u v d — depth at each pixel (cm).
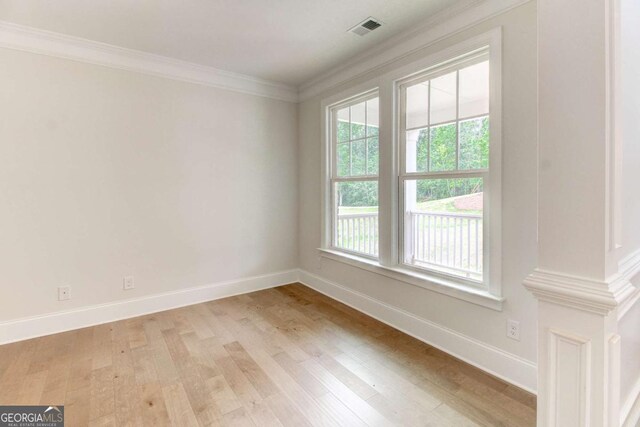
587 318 97
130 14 230
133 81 297
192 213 334
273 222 391
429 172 252
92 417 168
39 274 261
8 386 194
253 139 371
